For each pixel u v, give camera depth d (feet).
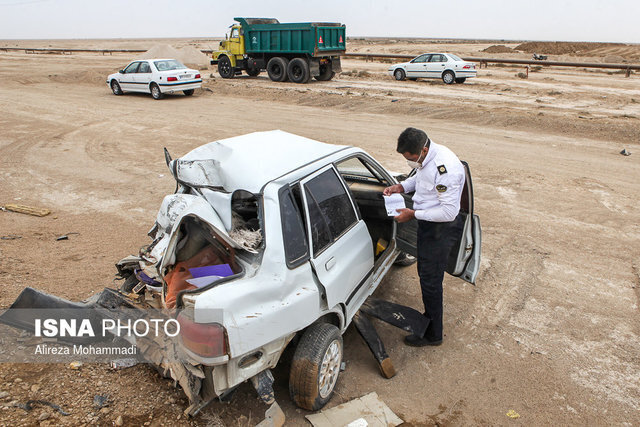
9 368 11.44
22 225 22.00
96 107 56.70
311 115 50.70
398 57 122.11
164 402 10.87
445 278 17.93
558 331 14.65
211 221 10.09
